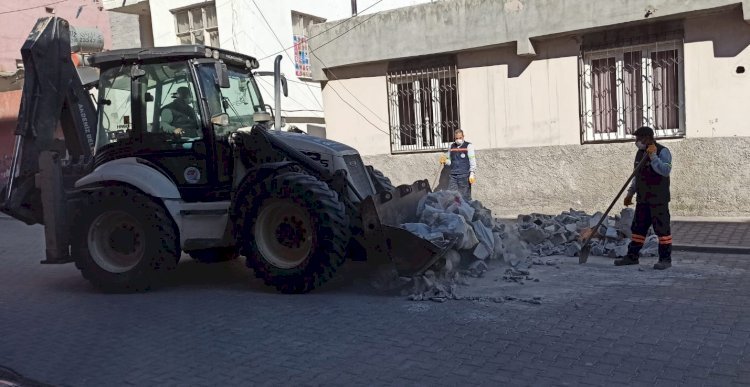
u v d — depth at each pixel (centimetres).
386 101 1290
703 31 988
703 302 569
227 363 475
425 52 1214
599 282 661
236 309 626
